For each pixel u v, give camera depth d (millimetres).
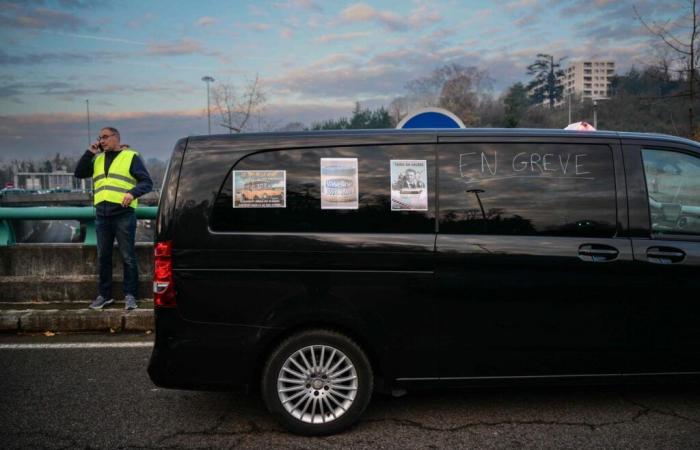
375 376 3615
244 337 3299
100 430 3447
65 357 4840
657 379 3521
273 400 3340
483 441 3270
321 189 3383
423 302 3352
